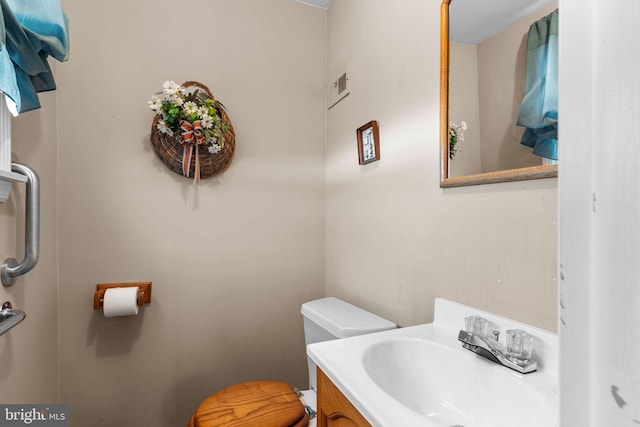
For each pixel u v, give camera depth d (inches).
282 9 71.5
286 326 70.1
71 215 55.3
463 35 37.8
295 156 71.9
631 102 7.4
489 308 34.3
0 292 36.0
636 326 7.3
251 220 67.7
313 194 73.3
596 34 8.3
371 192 55.9
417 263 44.9
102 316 56.9
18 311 33.6
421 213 44.3
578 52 8.9
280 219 70.2
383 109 52.9
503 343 31.7
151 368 59.8
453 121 38.8
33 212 37.5
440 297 40.8
